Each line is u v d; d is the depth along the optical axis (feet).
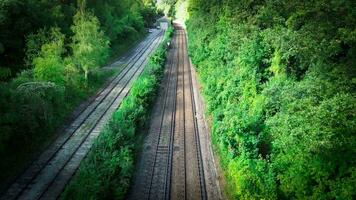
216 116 86.02
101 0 201.46
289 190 49.75
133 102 95.30
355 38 47.32
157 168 71.15
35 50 109.19
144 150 79.51
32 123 72.33
